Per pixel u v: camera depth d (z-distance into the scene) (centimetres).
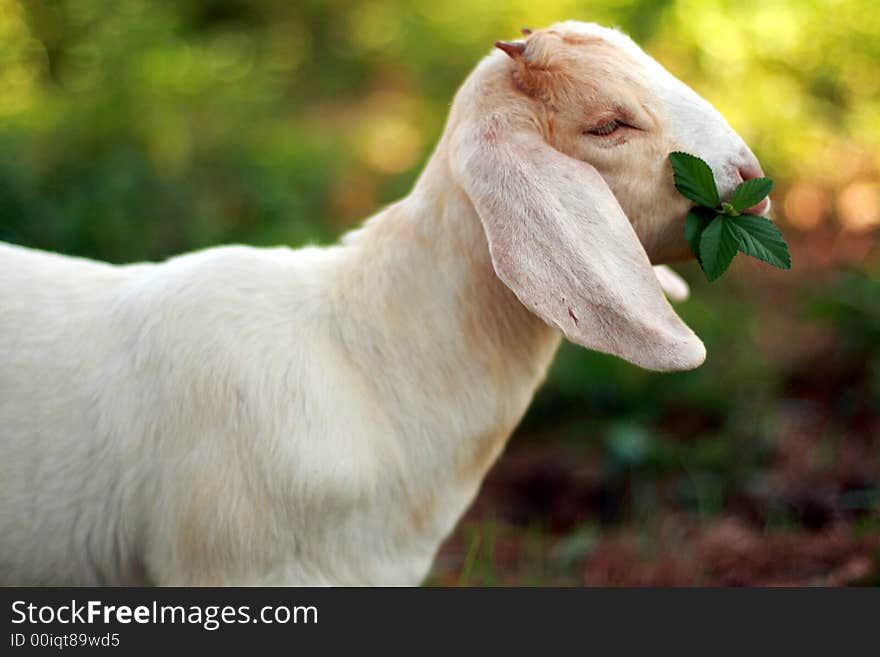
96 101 232
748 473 142
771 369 161
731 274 188
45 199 189
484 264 97
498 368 98
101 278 100
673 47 235
